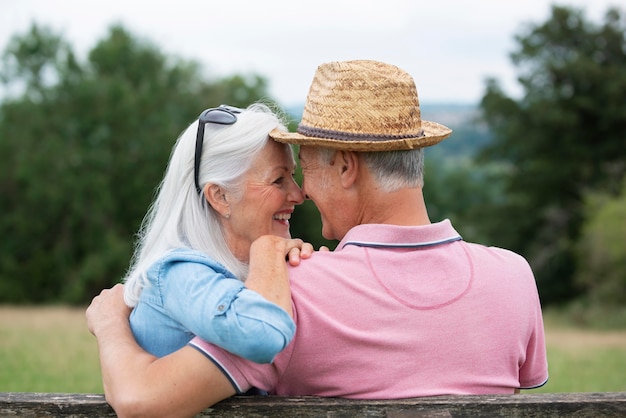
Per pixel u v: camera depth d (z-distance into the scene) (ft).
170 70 124.16
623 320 83.82
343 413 6.46
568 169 122.21
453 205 177.58
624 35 126.21
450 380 6.86
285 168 7.98
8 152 110.93
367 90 7.31
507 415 6.48
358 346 6.77
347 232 7.50
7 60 115.14
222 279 6.63
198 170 7.72
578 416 6.52
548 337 53.52
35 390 22.62
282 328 6.29
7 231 109.60
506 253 7.57
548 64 123.54
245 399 6.55
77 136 110.83
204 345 6.38
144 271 7.31
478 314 6.99
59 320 51.78
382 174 7.29
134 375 6.43
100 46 121.08
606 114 120.98
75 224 108.47
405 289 6.91
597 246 94.38
